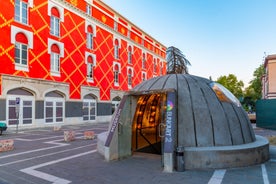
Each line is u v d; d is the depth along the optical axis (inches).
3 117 837.2
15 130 861.8
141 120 455.5
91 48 1305.4
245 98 2028.8
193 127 349.7
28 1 941.8
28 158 399.5
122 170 321.1
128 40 1681.8
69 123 1131.3
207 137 348.8
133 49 1753.2
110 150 372.8
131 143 407.2
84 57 1236.5
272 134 756.0
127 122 402.0
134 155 409.7
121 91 1572.3
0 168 337.1
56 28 1079.6
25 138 660.7
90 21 1286.9
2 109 833.5
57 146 521.7
